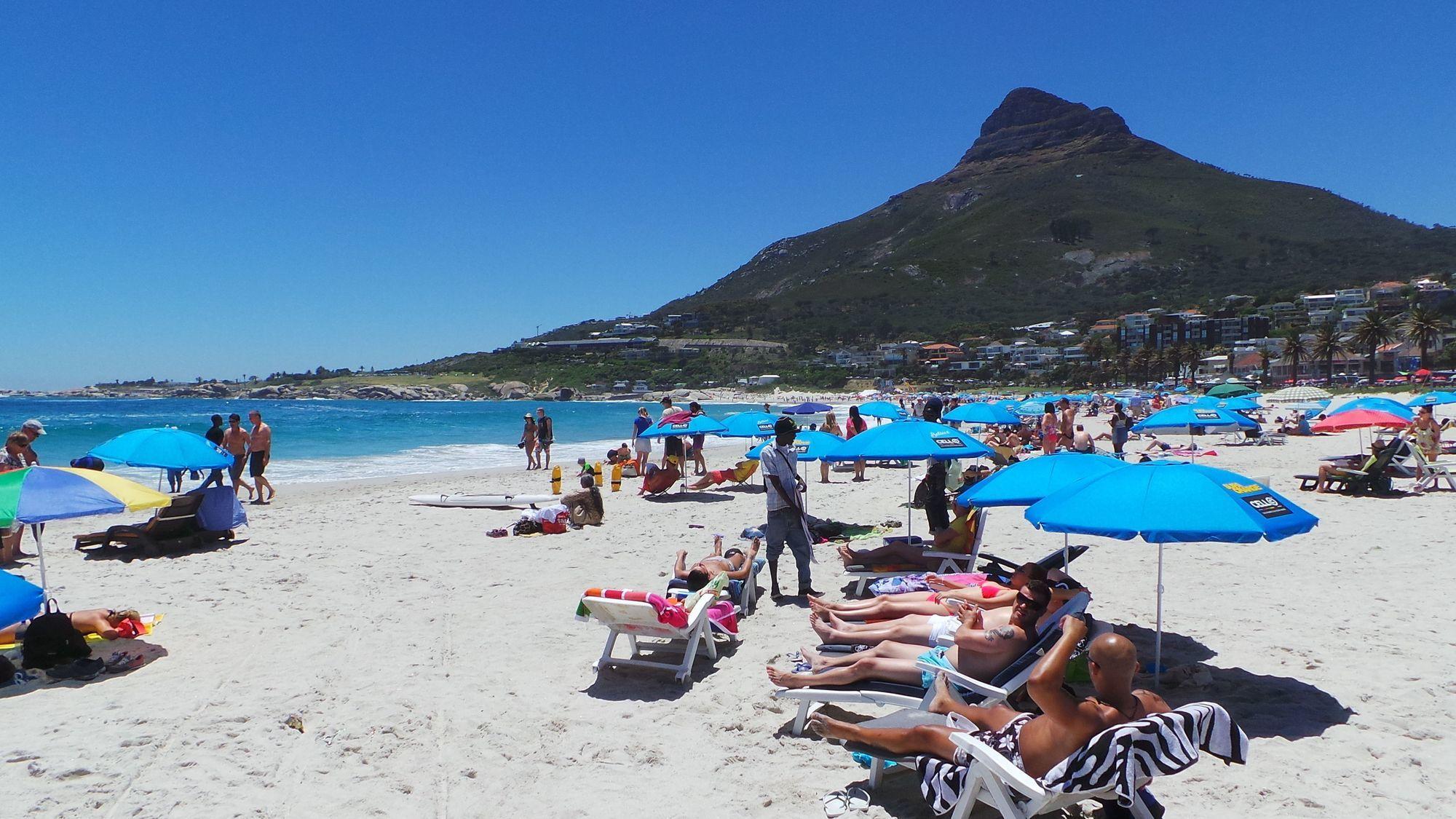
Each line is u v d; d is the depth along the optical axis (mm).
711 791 3906
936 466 8414
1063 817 3469
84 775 4105
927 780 3436
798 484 7273
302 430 41625
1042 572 5258
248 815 3727
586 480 11422
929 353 184750
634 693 5141
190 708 4941
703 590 5910
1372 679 5051
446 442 33250
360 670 5582
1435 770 3896
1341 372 111250
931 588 5988
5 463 10086
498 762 4238
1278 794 3711
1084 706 3074
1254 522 4102
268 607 7195
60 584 8117
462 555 9391
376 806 3812
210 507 10055
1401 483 13883
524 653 5934
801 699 4391
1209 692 4922
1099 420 42094
